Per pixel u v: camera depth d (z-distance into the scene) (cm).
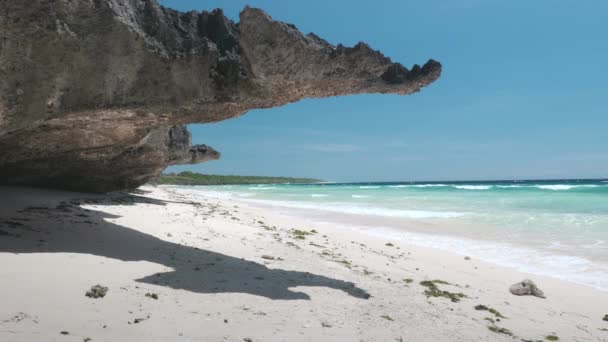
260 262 797
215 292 565
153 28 672
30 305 429
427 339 479
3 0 530
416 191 4947
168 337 398
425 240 1357
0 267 545
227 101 767
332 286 668
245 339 415
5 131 623
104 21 614
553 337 539
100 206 1312
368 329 488
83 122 804
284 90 762
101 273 582
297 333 449
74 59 612
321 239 1247
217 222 1334
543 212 2086
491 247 1222
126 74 661
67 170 1434
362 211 2369
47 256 630
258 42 677
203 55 704
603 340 545
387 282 750
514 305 677
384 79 798
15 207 1009
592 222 1683
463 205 2652
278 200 3578
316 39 716
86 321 411
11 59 567
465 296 706
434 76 812
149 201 1812
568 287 809
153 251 769
